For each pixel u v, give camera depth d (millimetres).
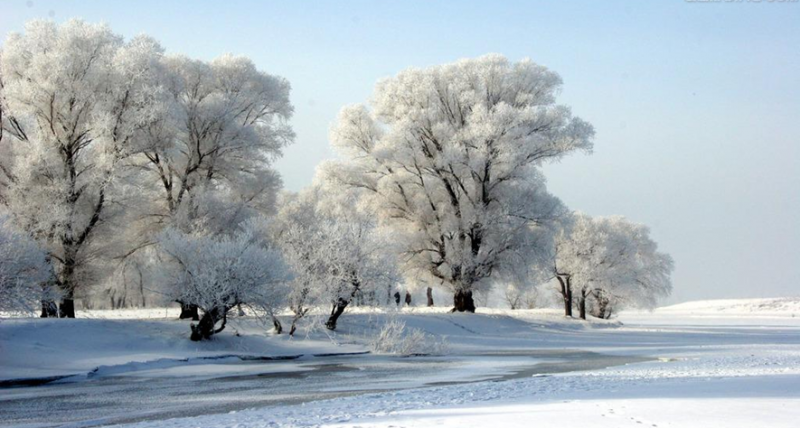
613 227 80875
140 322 35844
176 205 41406
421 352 36656
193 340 33500
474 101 53125
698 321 87438
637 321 88438
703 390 18562
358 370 29391
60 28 39531
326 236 40250
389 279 40062
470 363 32250
